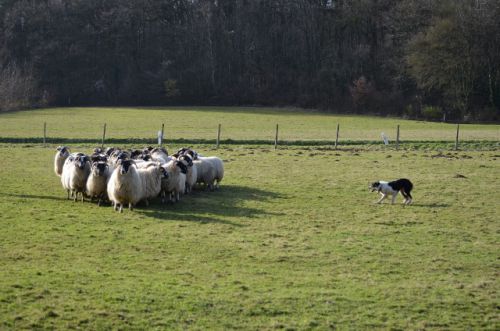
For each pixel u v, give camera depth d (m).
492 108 89.19
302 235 21.30
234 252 19.03
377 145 49.75
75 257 17.95
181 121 73.88
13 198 25.97
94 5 117.31
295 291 15.84
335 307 14.91
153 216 23.31
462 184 31.44
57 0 117.00
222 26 119.25
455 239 21.22
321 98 107.69
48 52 112.69
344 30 114.44
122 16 116.19
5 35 113.38
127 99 115.88
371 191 27.95
